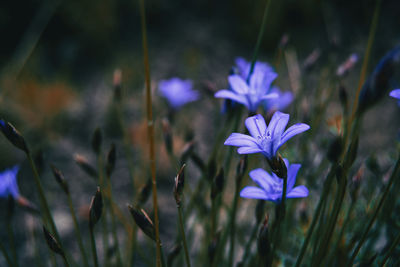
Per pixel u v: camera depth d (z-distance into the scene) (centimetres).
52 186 60
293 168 28
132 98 79
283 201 27
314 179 38
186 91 42
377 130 71
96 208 28
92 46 94
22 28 94
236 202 30
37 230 50
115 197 57
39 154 33
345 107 31
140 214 27
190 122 71
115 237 35
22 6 94
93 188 60
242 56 94
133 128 68
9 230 34
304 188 28
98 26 94
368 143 67
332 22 97
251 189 28
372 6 98
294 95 42
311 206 39
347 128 31
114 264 44
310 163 41
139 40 99
